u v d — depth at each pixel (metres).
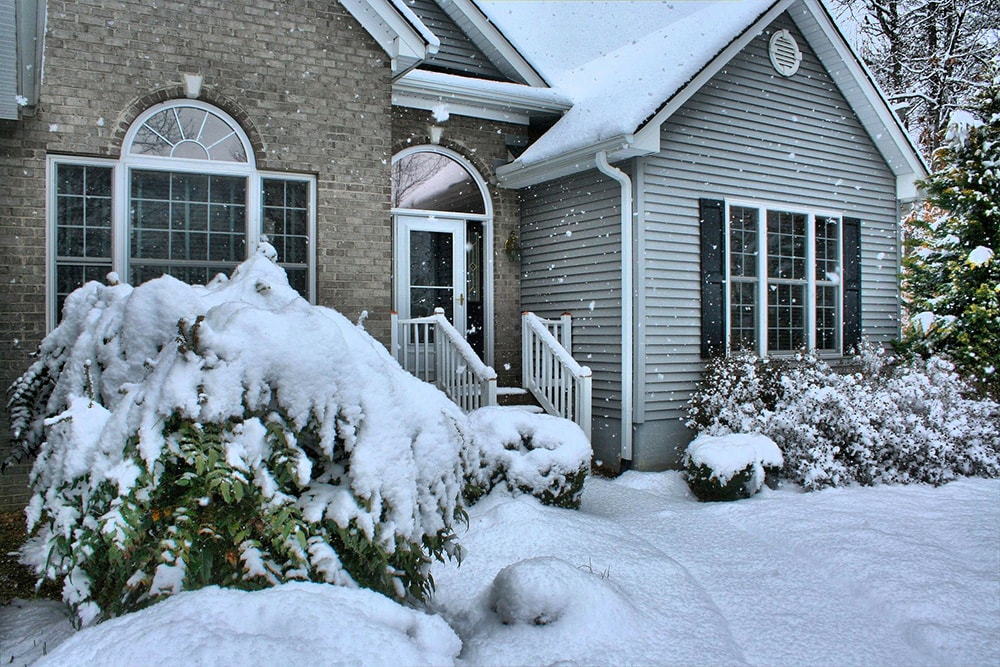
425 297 9.37
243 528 3.04
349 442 3.20
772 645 3.97
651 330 8.45
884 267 11.02
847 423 7.79
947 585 4.70
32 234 6.31
